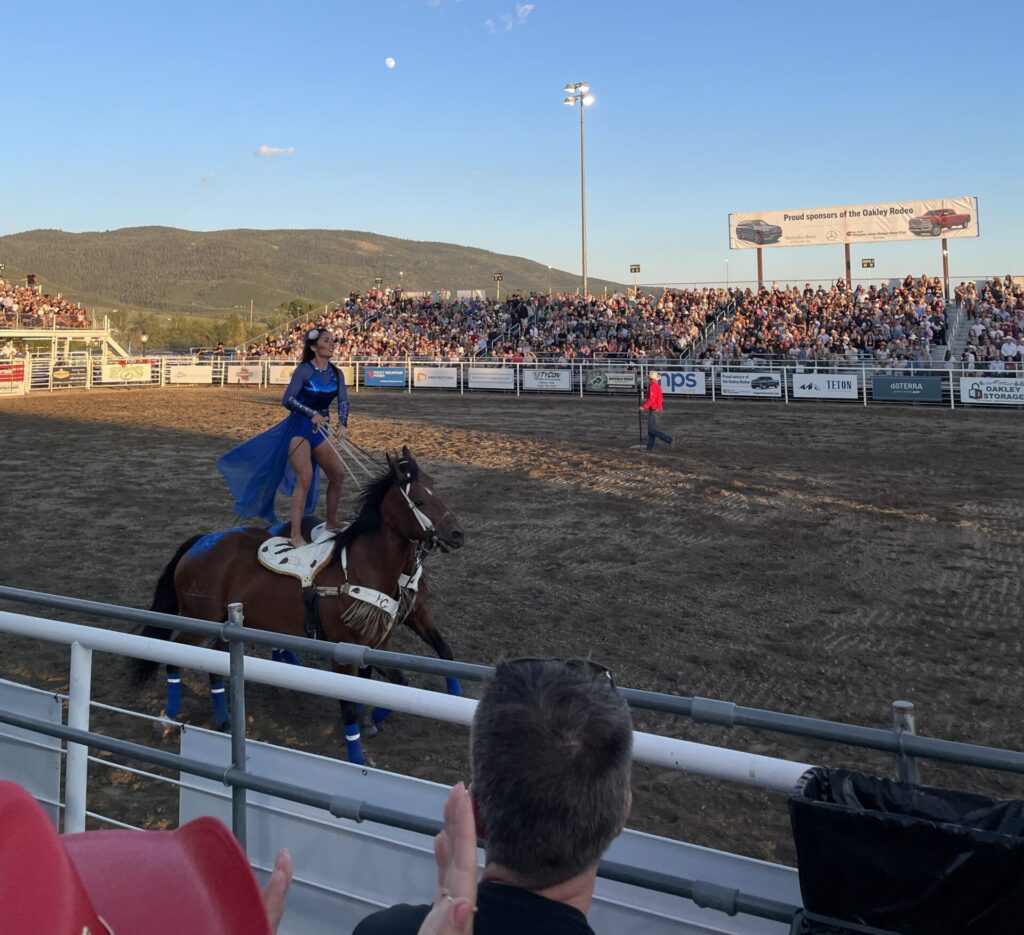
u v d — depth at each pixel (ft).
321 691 8.32
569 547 35.94
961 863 5.15
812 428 73.15
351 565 17.58
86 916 2.45
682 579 31.35
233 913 3.57
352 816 7.99
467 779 17.11
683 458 57.41
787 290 128.26
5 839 2.43
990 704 20.57
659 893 6.97
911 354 97.19
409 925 4.54
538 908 4.22
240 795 8.91
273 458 19.98
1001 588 30.04
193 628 9.03
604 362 110.63
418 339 131.54
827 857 5.57
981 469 53.01
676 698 6.70
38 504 43.32
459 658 23.65
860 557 34.14
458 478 51.11
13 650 23.20
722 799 16.40
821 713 20.12
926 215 138.21
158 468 54.19
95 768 16.85
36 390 114.01
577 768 4.24
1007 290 113.91
